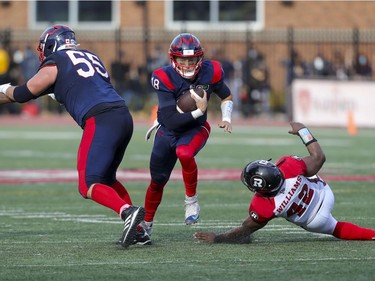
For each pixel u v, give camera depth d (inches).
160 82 1030.4
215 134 3152.1
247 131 3284.9
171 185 1738.4
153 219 1180.5
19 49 4266.7
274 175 942.4
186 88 1035.3
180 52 1013.2
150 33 4173.2
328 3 4069.9
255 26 4170.8
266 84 3853.3
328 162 2160.4
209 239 1007.6
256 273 826.2
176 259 904.3
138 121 3676.2
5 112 4106.8
